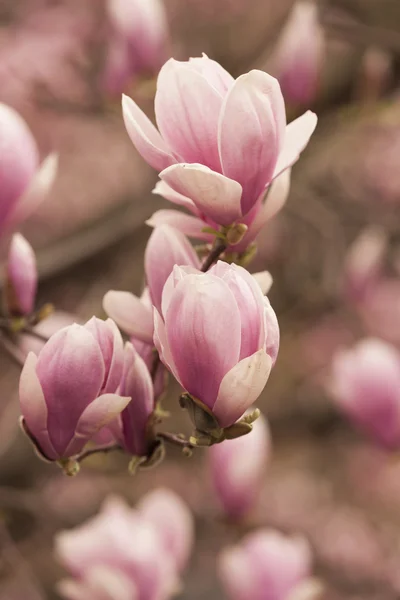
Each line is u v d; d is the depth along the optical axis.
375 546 3.57
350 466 4.25
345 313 3.35
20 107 2.61
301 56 2.03
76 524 1.68
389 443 2.01
